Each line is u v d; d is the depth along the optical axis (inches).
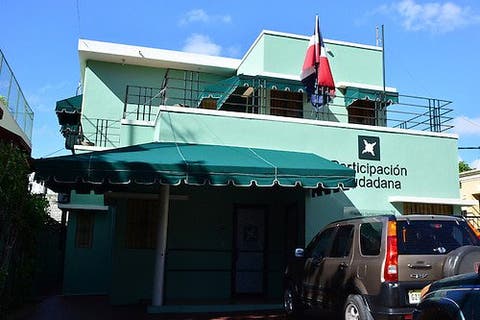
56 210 1032.8
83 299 576.7
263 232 533.6
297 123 501.4
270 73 605.3
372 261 285.6
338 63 663.8
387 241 279.6
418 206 531.8
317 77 587.5
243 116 485.7
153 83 758.5
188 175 371.6
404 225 287.0
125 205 508.4
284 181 393.7
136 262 501.7
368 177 515.8
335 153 507.8
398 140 534.6
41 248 653.3
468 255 261.4
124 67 754.2
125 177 359.6
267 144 487.8
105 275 674.8
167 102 753.6
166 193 449.7
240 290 517.3
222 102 599.2
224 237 519.8
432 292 221.1
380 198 516.4
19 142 426.6
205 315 422.0
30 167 396.8
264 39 633.0
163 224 445.7
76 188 485.7
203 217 517.0
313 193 489.4
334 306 323.6
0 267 374.6
